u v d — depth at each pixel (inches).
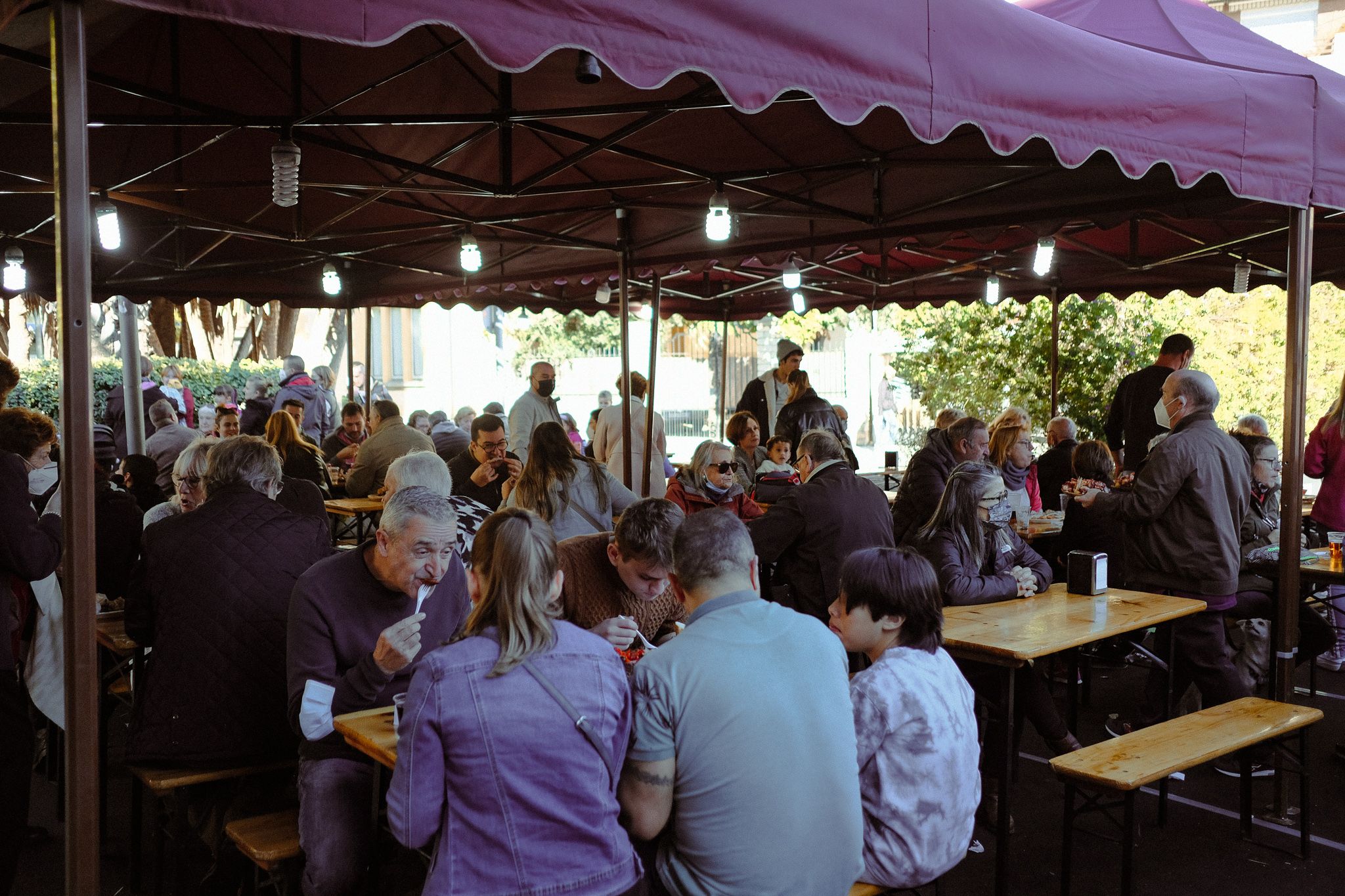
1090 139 149.6
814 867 93.5
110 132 251.8
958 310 526.6
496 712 87.0
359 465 316.5
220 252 365.1
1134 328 503.5
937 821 111.1
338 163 280.8
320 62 224.1
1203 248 328.8
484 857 86.6
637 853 96.6
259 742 135.0
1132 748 150.4
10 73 185.6
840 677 99.9
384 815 123.3
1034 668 179.6
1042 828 179.8
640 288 433.7
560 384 1123.9
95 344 682.2
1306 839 167.5
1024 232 360.8
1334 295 560.4
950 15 134.6
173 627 134.7
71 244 89.8
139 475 223.6
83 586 92.1
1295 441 190.5
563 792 87.7
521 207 313.0
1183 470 195.5
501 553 91.0
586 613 140.9
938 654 118.7
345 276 430.9
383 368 1001.5
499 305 486.6
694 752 93.0
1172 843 173.8
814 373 877.8
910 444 804.0
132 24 203.2
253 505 141.4
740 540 102.4
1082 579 195.0
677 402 997.8
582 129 254.7
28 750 140.3
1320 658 282.8
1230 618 228.5
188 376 653.3
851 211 274.1
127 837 174.1
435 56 201.3
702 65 111.4
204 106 174.7
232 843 138.2
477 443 264.2
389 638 115.4
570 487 198.1
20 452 164.2
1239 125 169.8
